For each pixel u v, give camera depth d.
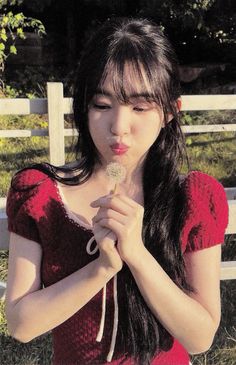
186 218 1.41
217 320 1.41
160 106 1.32
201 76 9.97
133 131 1.32
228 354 2.83
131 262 1.24
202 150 6.57
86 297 1.29
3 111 4.01
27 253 1.40
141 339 1.39
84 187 1.44
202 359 2.78
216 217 1.43
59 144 4.07
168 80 1.32
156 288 1.28
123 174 1.23
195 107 4.52
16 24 7.77
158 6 9.24
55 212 1.40
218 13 9.66
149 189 1.43
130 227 1.20
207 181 1.46
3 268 3.33
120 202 1.21
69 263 1.39
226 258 3.73
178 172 1.46
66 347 1.45
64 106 4.01
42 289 1.35
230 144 6.82
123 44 1.30
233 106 4.56
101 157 1.44
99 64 1.29
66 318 1.33
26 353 2.81
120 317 1.40
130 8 10.07
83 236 1.39
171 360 1.44
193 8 9.10
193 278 1.42
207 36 9.95
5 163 5.95
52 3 10.29
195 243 1.42
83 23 10.67
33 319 1.31
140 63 1.28
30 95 9.21
